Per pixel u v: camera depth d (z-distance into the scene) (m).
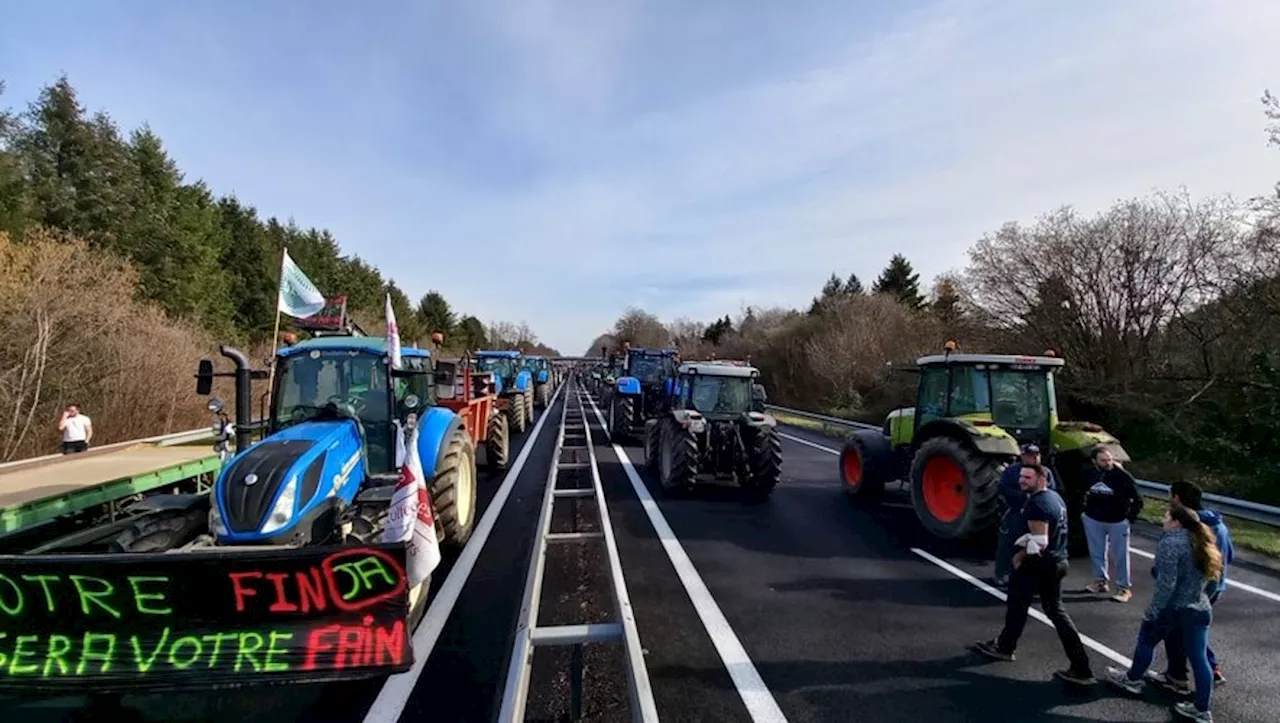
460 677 4.04
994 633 4.97
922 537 7.71
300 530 4.17
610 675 4.20
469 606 5.20
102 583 3.22
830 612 5.33
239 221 40.72
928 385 8.61
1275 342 12.30
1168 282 14.17
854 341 26.98
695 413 9.84
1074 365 15.44
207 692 3.84
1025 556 4.34
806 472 12.56
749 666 4.34
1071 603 5.79
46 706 3.68
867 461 9.48
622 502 9.30
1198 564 3.85
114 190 27.39
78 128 26.89
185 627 3.26
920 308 34.59
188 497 4.69
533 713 3.67
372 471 5.63
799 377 33.12
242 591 3.28
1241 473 11.73
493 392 12.70
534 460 13.01
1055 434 7.52
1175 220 14.20
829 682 4.15
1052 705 3.95
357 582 3.32
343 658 3.26
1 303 12.60
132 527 4.33
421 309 73.88
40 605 3.23
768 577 6.16
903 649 4.66
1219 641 5.01
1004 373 7.79
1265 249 12.30
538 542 4.90
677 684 4.08
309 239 52.75
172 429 15.05
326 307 8.59
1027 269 16.52
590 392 43.81
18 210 20.34
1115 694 4.10
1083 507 6.46
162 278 28.03
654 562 6.55
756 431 9.84
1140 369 14.27
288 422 5.60
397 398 6.18
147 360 14.56
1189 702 3.98
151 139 32.47
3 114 23.42
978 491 6.82
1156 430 13.50
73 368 13.31
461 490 6.66
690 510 8.88
